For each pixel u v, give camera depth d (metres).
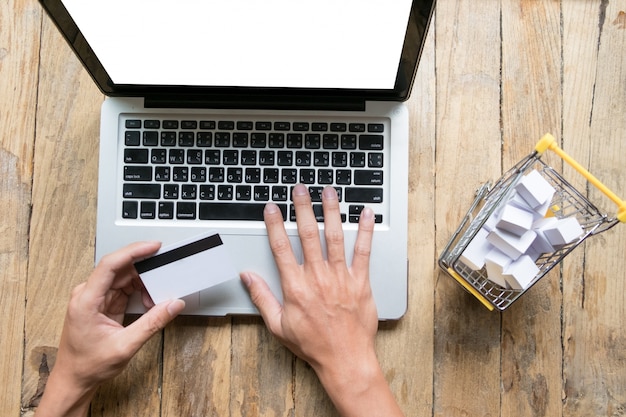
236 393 0.69
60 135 0.72
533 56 0.73
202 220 0.66
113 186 0.66
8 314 0.70
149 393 0.69
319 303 0.63
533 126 0.72
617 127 0.72
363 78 0.62
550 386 0.70
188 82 0.63
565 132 0.72
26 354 0.70
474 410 0.69
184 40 0.56
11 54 0.72
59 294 0.70
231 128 0.66
